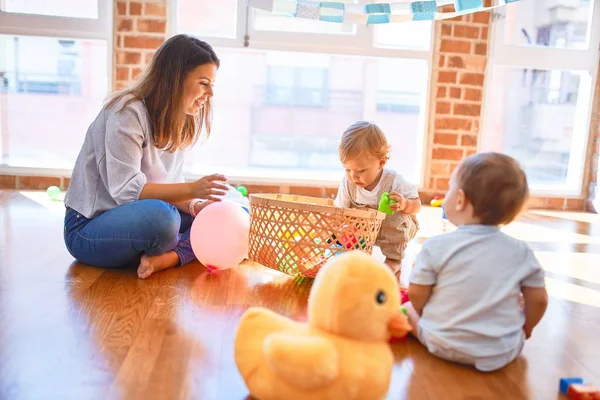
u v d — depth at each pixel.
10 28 3.13
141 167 1.71
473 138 3.37
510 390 1.01
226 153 3.80
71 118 3.38
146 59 3.14
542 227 2.76
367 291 0.84
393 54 3.29
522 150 3.68
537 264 1.11
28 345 1.09
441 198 3.37
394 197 1.71
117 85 3.16
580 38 3.44
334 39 3.26
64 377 0.97
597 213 3.33
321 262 1.58
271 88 3.73
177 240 1.67
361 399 0.83
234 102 3.73
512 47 3.35
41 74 3.30
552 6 3.38
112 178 1.59
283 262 1.59
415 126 3.73
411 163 3.74
